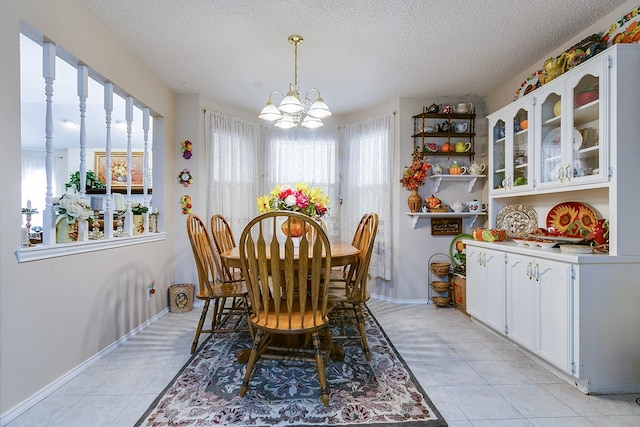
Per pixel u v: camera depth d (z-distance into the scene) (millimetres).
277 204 2451
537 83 2592
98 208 2316
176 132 3367
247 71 2861
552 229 2391
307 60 2658
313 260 1635
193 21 2105
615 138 1710
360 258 2285
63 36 1810
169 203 3223
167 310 3154
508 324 2305
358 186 3885
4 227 1462
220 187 3547
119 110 4445
